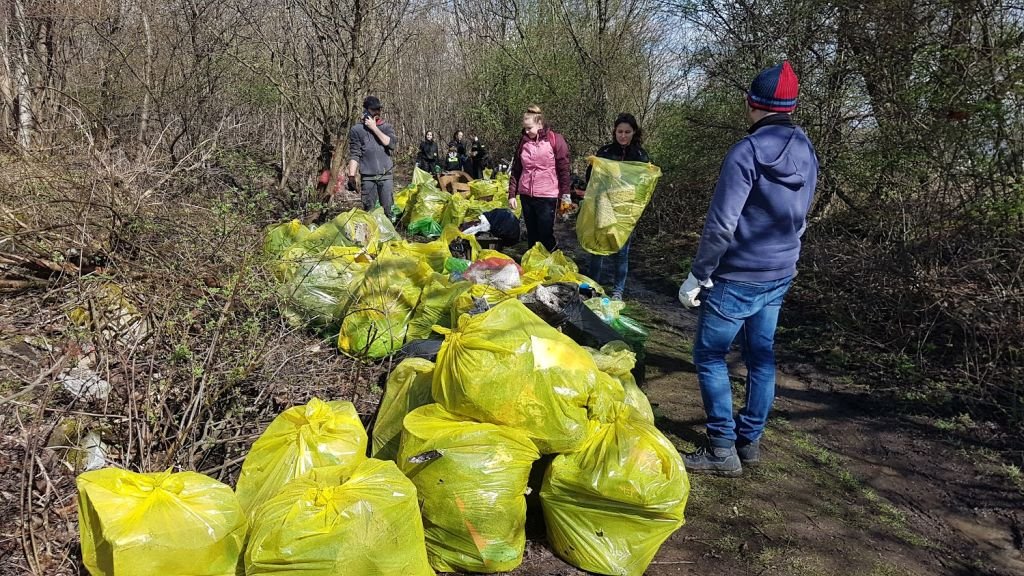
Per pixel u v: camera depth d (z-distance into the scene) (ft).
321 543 5.92
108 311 10.32
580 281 15.05
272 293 11.10
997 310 13.82
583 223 16.16
